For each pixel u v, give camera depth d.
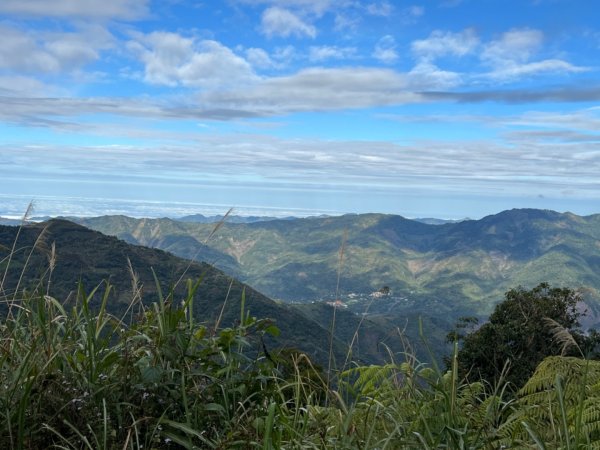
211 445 2.56
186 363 3.00
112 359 2.87
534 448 2.50
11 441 2.37
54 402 2.58
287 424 2.74
